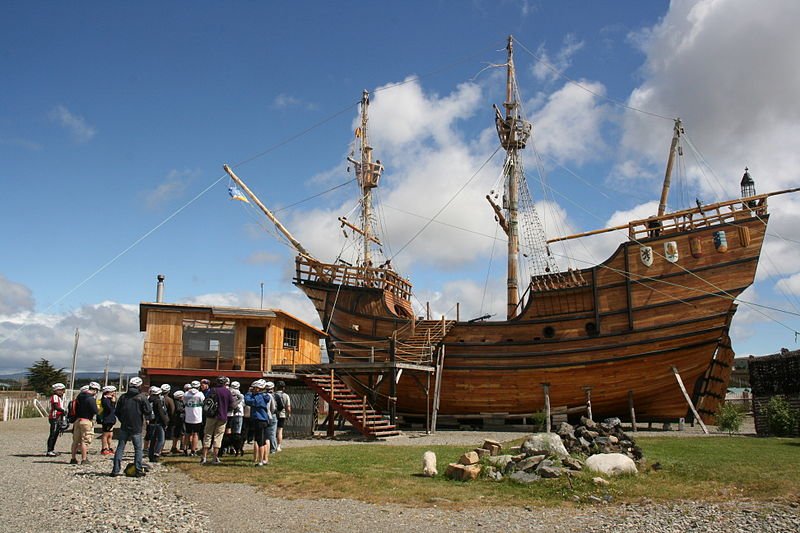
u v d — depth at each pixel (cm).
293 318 3050
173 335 2830
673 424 3034
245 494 1182
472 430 3103
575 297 3023
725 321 2803
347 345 3503
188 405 1745
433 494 1181
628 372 2922
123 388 8338
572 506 1098
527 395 3077
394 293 3728
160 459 1655
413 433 2781
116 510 1012
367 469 1473
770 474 1353
